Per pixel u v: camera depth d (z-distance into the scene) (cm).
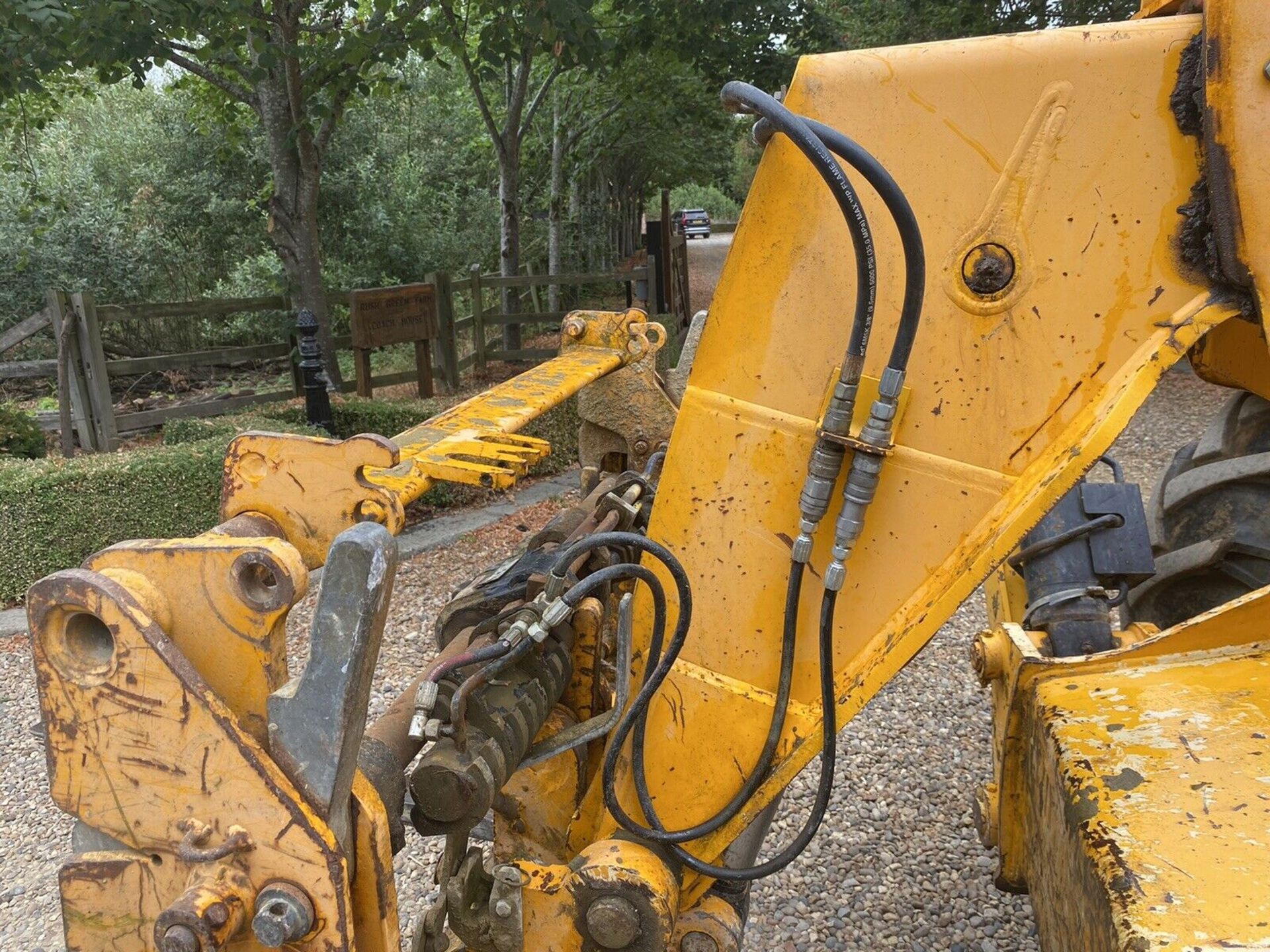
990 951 272
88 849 122
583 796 200
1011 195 133
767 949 275
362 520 139
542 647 185
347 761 112
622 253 2066
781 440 149
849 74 137
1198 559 247
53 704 116
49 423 843
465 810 158
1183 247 129
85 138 1371
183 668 110
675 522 158
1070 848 138
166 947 109
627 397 286
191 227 1335
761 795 157
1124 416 130
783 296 146
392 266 1441
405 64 1405
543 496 723
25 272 1079
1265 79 119
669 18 852
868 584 147
